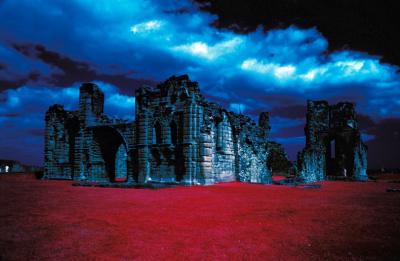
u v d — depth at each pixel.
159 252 9.41
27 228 12.14
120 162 57.56
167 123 37.53
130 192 26.20
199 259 8.86
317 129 63.78
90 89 47.72
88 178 45.47
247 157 45.66
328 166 63.72
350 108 61.47
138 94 40.69
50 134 52.44
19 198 21.61
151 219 14.01
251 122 48.78
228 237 11.08
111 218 14.17
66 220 13.67
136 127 40.28
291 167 70.81
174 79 38.16
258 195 24.36
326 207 17.95
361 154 59.66
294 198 22.55
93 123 47.47
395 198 23.22
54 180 47.81
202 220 13.88
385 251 9.43
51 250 9.48
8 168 66.44
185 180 34.75
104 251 9.45
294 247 9.92
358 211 16.52
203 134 35.47
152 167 38.19
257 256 9.09
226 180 40.59
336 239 10.79
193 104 35.78
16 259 8.66
